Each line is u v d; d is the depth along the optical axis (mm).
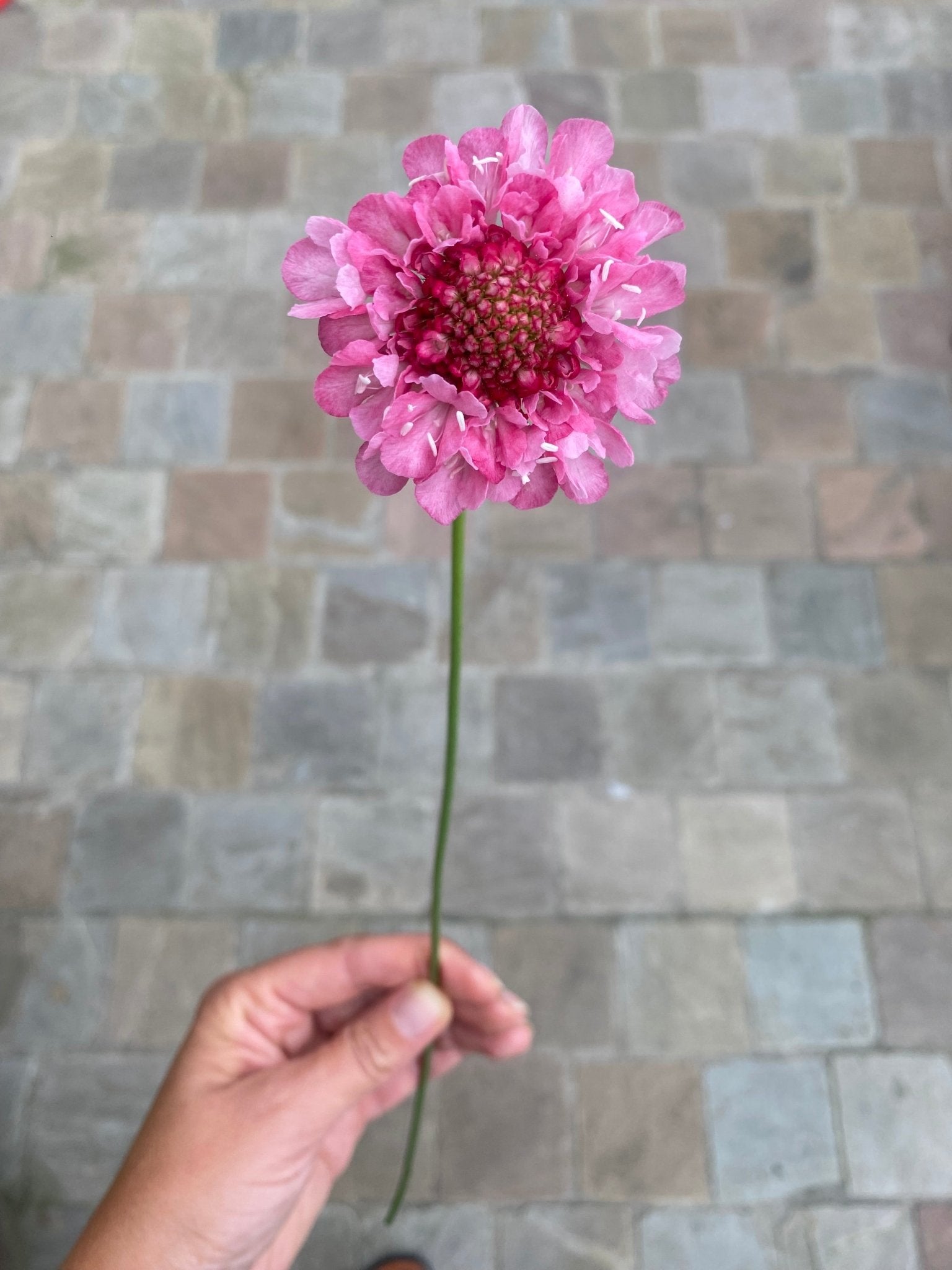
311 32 1776
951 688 1379
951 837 1317
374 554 1440
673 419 1508
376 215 535
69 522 1463
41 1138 1209
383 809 1332
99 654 1400
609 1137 1205
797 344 1555
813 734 1360
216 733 1365
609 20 1776
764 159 1681
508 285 511
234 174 1669
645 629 1403
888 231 1629
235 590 1426
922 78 1742
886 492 1472
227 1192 759
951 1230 1171
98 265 1612
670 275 538
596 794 1333
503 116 1703
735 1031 1241
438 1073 999
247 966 1271
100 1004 1259
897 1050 1233
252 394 1529
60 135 1708
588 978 1259
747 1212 1180
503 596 1416
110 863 1312
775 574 1431
